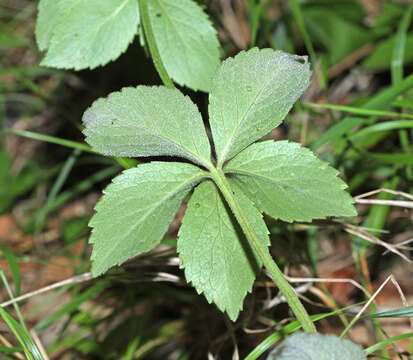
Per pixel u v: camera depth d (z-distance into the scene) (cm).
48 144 103
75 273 72
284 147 52
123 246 51
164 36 61
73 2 60
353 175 73
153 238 51
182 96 53
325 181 52
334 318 66
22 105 112
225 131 53
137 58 81
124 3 60
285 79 53
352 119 66
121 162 63
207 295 51
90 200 97
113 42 60
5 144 105
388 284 71
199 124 53
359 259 67
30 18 114
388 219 71
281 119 53
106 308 71
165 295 68
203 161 53
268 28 87
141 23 61
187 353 66
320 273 73
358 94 97
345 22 94
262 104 53
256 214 52
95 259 51
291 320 63
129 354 64
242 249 52
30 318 75
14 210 100
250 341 68
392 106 71
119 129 53
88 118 53
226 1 96
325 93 76
